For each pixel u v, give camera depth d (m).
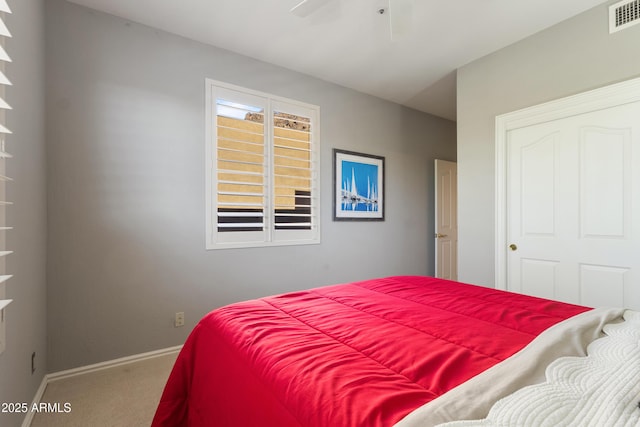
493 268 2.76
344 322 1.21
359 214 3.59
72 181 2.08
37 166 1.79
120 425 1.59
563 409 0.60
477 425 0.57
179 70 2.48
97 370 2.14
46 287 1.99
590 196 2.22
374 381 0.78
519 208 2.61
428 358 0.89
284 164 3.04
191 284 2.52
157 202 2.38
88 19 2.14
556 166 2.39
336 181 3.39
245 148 2.81
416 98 3.82
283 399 0.78
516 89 2.61
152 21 2.32
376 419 0.63
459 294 1.63
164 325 2.40
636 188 2.02
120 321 2.24
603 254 2.16
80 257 2.10
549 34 2.40
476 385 0.71
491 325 1.17
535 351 0.87
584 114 2.23
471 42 2.61
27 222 1.60
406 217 4.07
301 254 3.12
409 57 2.85
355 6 2.16
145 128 2.34
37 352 1.79
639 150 2.00
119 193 2.23
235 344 1.09
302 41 2.59
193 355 1.35
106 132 2.19
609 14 2.10
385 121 3.84
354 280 3.54
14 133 1.41
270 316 1.31
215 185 2.62
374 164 3.73
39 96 1.85
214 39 2.56
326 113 3.33
